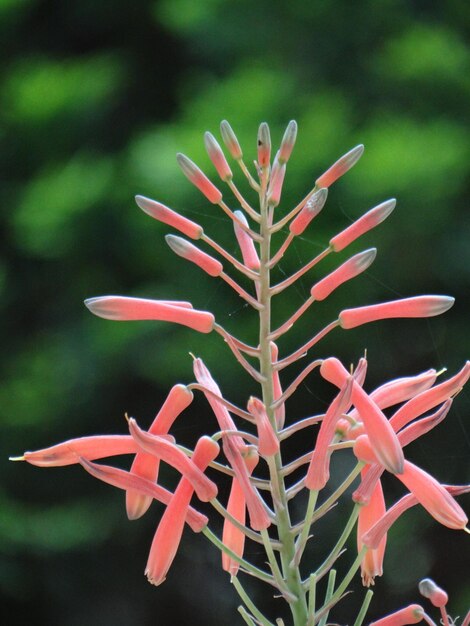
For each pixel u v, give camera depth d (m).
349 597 10.91
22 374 11.58
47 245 11.53
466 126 11.37
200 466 3.25
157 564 3.20
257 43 12.21
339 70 12.01
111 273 11.80
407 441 3.29
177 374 10.69
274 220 10.27
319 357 10.71
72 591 11.70
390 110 11.65
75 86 12.03
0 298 11.91
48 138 12.29
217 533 11.00
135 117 12.77
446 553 11.21
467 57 11.63
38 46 13.20
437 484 3.09
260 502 3.22
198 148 10.53
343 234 3.39
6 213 12.19
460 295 11.10
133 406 11.48
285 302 10.43
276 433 3.32
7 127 12.19
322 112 10.74
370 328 10.74
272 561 3.24
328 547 10.63
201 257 3.41
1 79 12.48
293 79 11.76
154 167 10.65
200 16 12.12
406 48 11.52
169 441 3.30
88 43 13.55
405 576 11.17
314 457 3.19
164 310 3.32
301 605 3.28
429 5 12.29
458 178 10.52
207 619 11.68
